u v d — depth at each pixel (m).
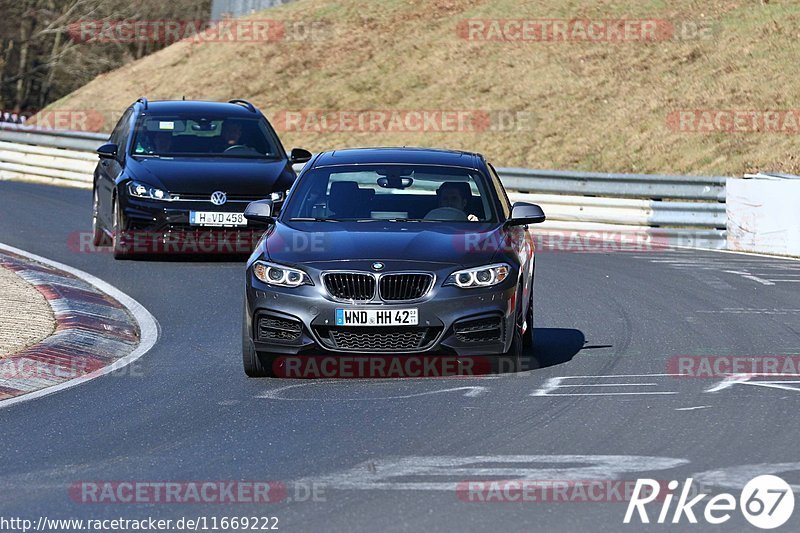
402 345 31.98
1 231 65.56
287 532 19.70
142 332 41.16
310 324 31.84
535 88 110.69
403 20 133.88
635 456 24.34
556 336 39.72
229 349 37.88
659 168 90.88
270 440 26.19
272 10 149.62
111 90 140.75
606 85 107.19
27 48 199.12
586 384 31.83
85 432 27.17
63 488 22.48
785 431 26.36
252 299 32.56
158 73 140.50
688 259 60.44
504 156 100.69
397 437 26.25
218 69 134.75
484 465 23.77
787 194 62.84
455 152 38.81
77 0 188.38
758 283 51.91
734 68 102.25
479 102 111.31
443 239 33.44
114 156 57.69
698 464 23.67
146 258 57.31
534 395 30.42
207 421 28.14
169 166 55.94
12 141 100.25
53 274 51.28
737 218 65.31
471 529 19.69
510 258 33.19
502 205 36.53
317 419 28.12
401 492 21.88
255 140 59.25
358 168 37.12
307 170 37.47
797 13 108.06
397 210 35.59
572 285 51.44
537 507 20.88
